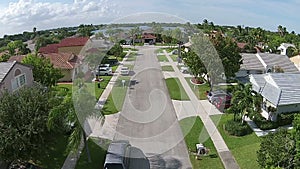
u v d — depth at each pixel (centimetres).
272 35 10712
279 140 1518
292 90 2675
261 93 2744
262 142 1612
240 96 2361
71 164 1838
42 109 1700
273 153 1472
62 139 2092
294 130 1566
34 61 3123
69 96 1739
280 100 2519
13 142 1509
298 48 6944
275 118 2483
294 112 2556
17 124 1594
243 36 8988
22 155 1579
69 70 4197
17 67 2602
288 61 4669
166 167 1803
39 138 1623
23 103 1656
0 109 1611
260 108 2452
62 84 3950
